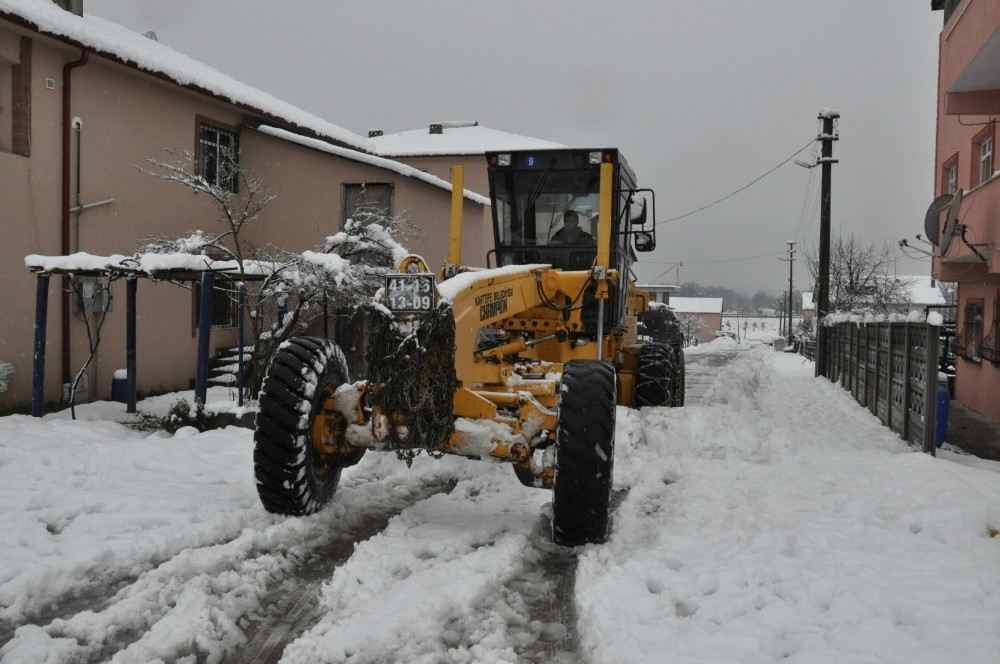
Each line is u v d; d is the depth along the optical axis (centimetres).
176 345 1340
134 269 908
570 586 428
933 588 406
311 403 492
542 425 489
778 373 2311
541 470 485
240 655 336
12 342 1057
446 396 471
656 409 912
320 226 1573
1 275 1045
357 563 427
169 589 390
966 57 1077
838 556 454
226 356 1443
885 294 3591
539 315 702
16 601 378
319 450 507
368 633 341
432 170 3350
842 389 1722
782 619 366
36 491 579
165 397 1190
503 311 569
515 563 446
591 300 717
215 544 475
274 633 358
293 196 1580
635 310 1110
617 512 554
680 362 1147
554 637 366
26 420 863
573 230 823
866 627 354
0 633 353
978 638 344
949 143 1614
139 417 967
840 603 383
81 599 394
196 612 361
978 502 579
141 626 360
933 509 563
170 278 980
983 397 1420
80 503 544
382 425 463
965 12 1087
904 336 991
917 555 460
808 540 486
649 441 830
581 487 459
